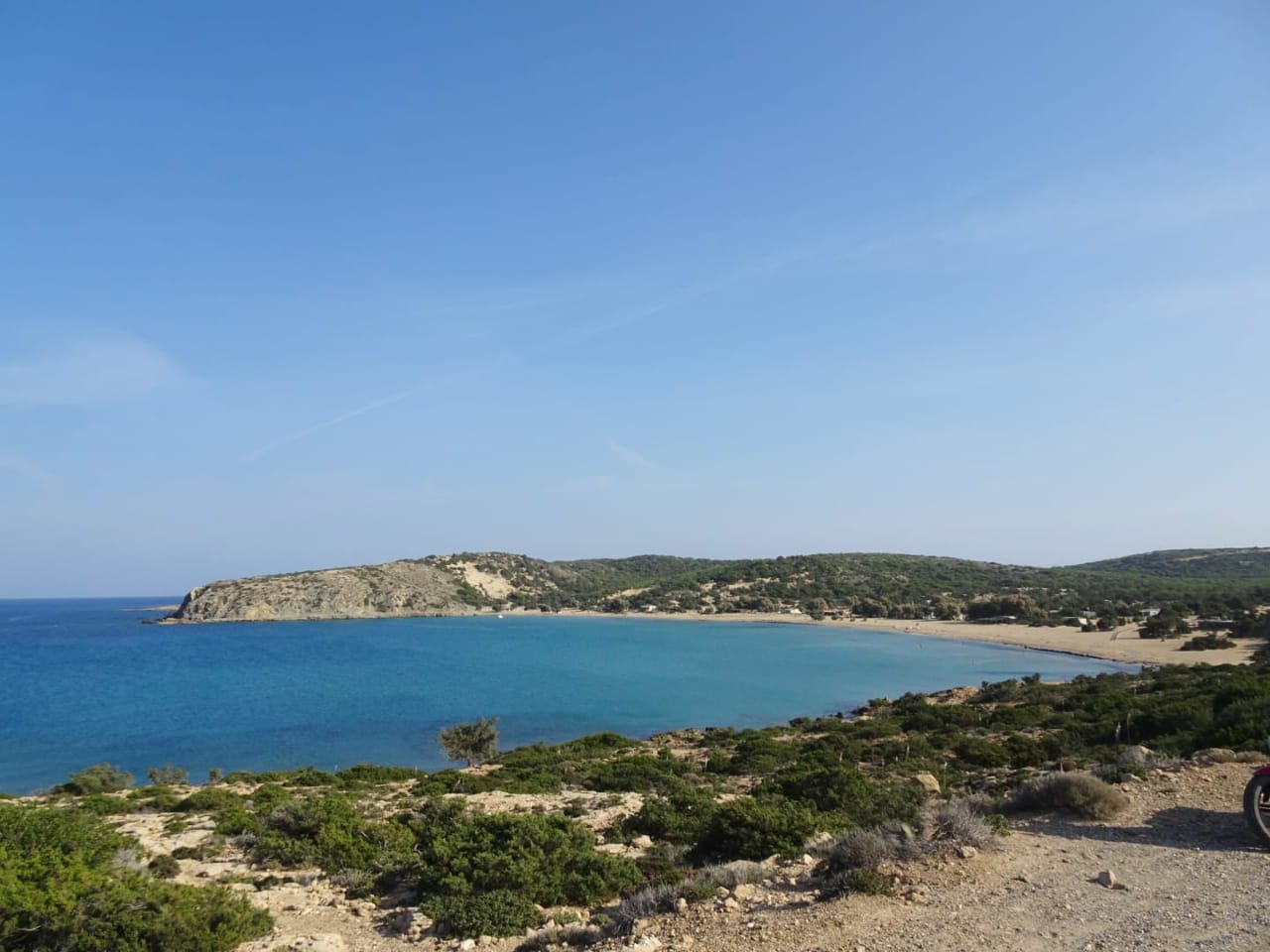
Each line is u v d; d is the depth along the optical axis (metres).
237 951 9.66
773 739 48.06
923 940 6.75
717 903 8.47
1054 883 8.04
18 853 11.34
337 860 15.84
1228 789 11.74
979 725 47.66
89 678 104.69
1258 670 50.31
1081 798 10.87
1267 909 6.96
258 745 59.94
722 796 25.62
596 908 11.12
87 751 58.03
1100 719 38.69
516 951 8.95
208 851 17.66
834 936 7.02
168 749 58.56
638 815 18.39
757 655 133.00
